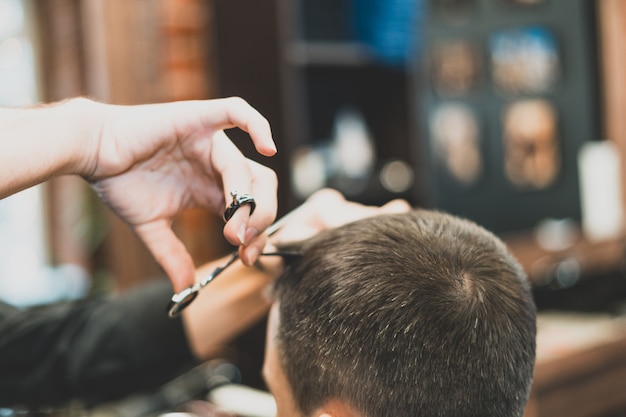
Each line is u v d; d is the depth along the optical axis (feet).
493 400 2.46
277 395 2.69
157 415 5.20
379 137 8.45
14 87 5.95
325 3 7.90
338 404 2.47
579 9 10.12
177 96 5.96
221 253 6.27
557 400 6.50
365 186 7.80
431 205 8.70
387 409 2.40
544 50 9.97
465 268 2.52
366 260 2.50
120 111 2.52
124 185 2.65
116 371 3.92
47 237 6.04
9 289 5.85
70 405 4.42
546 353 6.58
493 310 2.47
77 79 5.94
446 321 2.40
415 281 2.44
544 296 8.79
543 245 9.02
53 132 2.36
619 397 7.11
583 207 10.16
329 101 8.16
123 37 5.72
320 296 2.51
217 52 6.25
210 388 5.57
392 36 7.93
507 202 9.88
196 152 2.55
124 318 3.94
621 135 10.11
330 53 7.27
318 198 3.30
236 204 2.36
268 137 2.39
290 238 3.14
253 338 6.49
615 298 8.86
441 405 2.40
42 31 5.94
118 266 5.86
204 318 3.91
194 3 6.03
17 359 3.77
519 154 9.87
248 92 6.45
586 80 10.18
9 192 2.28
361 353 2.40
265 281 3.75
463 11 9.41
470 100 9.52
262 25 6.55
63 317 3.92
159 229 2.72
